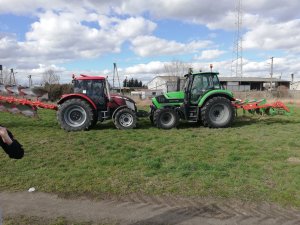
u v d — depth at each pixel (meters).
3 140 3.12
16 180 6.84
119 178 6.88
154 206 5.55
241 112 19.42
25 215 5.25
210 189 6.21
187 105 13.97
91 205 5.62
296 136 11.48
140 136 11.64
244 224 4.89
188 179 6.74
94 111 13.47
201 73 14.12
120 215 5.23
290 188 6.18
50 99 35.62
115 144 10.08
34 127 14.06
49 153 9.02
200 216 5.17
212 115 13.80
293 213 5.24
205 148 9.52
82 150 9.36
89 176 7.02
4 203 5.74
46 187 6.44
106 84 13.66
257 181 6.56
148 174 7.07
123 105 13.72
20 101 13.95
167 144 10.20
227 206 5.51
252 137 11.39
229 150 9.26
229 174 7.02
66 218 5.12
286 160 8.15
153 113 14.26
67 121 13.09
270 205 5.53
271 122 15.48
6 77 45.72
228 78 68.25
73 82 13.81
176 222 4.98
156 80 72.50
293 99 40.94
